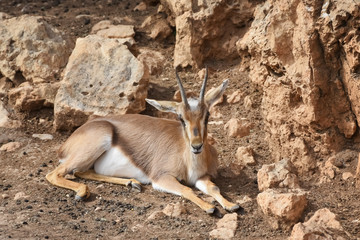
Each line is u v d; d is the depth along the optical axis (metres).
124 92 15.38
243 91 16.39
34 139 15.29
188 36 17.80
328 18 11.39
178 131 13.10
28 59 17.16
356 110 11.66
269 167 11.87
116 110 15.29
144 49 19.50
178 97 16.36
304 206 10.51
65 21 21.91
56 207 11.59
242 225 10.48
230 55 17.95
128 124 13.55
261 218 10.73
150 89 16.98
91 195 12.22
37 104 16.25
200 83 17.25
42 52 17.22
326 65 11.93
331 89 11.98
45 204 11.74
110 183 12.94
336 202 10.99
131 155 13.15
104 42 16.45
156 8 22.56
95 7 23.33
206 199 11.80
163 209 11.23
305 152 12.47
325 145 12.25
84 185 12.25
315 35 11.69
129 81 15.53
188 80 17.58
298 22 12.27
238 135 14.67
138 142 13.22
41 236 10.10
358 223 10.05
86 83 15.66
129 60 15.92
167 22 20.27
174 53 18.52
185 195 11.80
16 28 17.69
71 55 16.25
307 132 12.51
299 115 12.43
